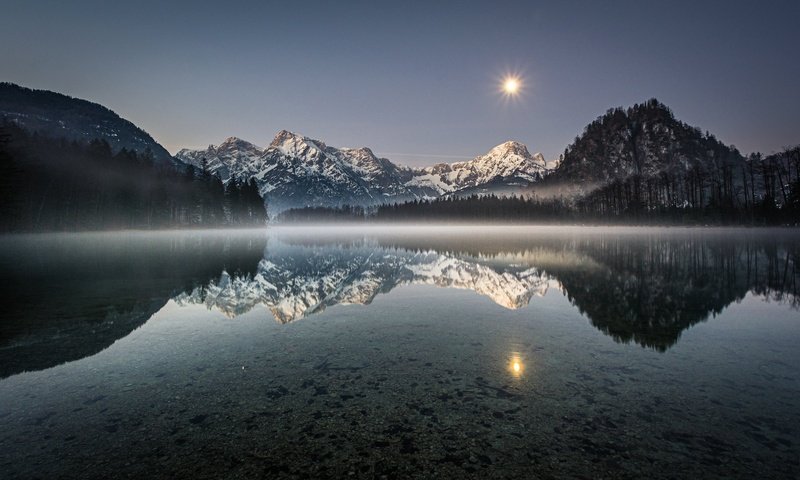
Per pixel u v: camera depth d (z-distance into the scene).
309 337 9.95
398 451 4.83
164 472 4.51
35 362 8.23
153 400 6.38
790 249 34.88
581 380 7.02
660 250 35.38
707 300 14.07
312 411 5.91
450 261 29.58
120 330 10.71
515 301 14.41
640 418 5.62
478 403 6.12
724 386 6.71
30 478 4.42
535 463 4.57
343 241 66.00
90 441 5.19
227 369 7.74
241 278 21.22
